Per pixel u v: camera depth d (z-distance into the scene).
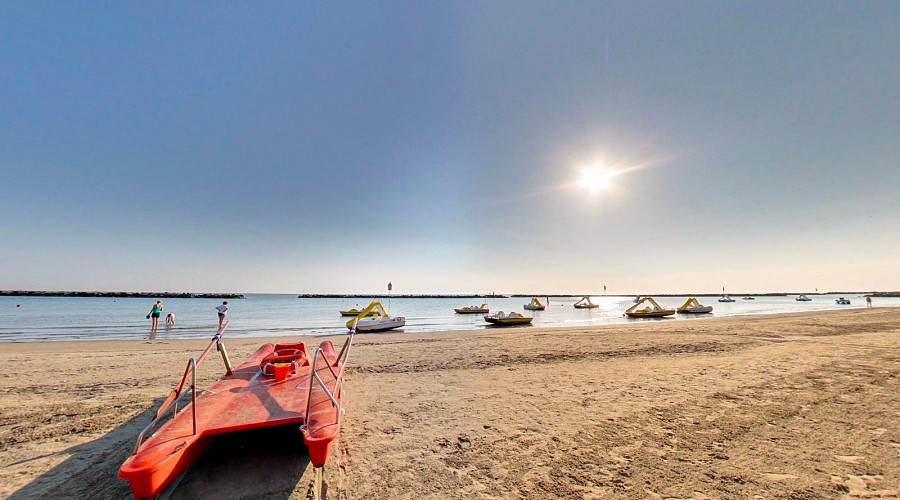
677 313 37.06
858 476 3.12
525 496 2.92
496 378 7.08
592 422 4.59
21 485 3.07
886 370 7.16
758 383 6.33
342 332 19.36
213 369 7.96
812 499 2.79
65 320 27.11
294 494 2.95
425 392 6.11
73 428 4.40
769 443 3.84
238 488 3.01
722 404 5.20
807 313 29.47
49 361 8.80
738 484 3.03
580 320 30.62
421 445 3.95
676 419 4.63
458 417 4.85
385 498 2.91
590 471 3.32
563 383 6.64
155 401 5.53
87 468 3.39
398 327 21.50
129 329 20.20
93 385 6.50
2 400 5.57
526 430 4.36
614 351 10.31
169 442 2.90
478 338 14.24
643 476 3.20
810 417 4.59
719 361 8.48
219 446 3.73
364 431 4.36
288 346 5.89
